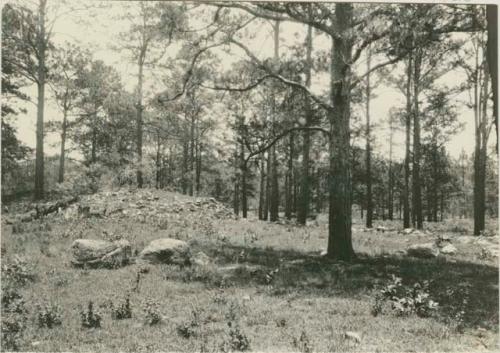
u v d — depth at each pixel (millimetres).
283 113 16922
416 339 6906
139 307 8469
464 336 7113
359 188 46125
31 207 23625
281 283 10508
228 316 7762
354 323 7664
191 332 7027
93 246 12023
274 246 16594
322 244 17578
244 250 15039
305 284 10492
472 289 10156
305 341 6496
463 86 24781
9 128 29703
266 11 14586
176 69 16953
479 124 24781
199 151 42125
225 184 47562
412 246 15938
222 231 19734
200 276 10930
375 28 12492
